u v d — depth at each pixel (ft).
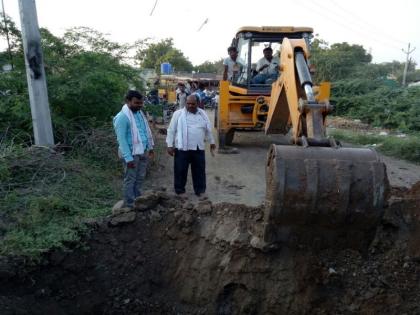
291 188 11.75
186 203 16.83
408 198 15.89
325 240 13.19
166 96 70.74
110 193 19.58
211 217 16.02
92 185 19.86
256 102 31.01
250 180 24.40
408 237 14.40
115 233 15.81
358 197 11.80
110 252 15.35
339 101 70.85
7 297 13.12
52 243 14.51
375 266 13.84
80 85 25.14
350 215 12.00
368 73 94.38
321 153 12.34
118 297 14.75
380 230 14.57
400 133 51.67
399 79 150.10
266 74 31.94
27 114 23.91
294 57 17.21
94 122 25.82
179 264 15.34
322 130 13.42
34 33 21.40
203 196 20.93
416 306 13.07
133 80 31.07
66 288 14.39
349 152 12.44
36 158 19.53
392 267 13.84
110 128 24.93
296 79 16.74
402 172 27.76
